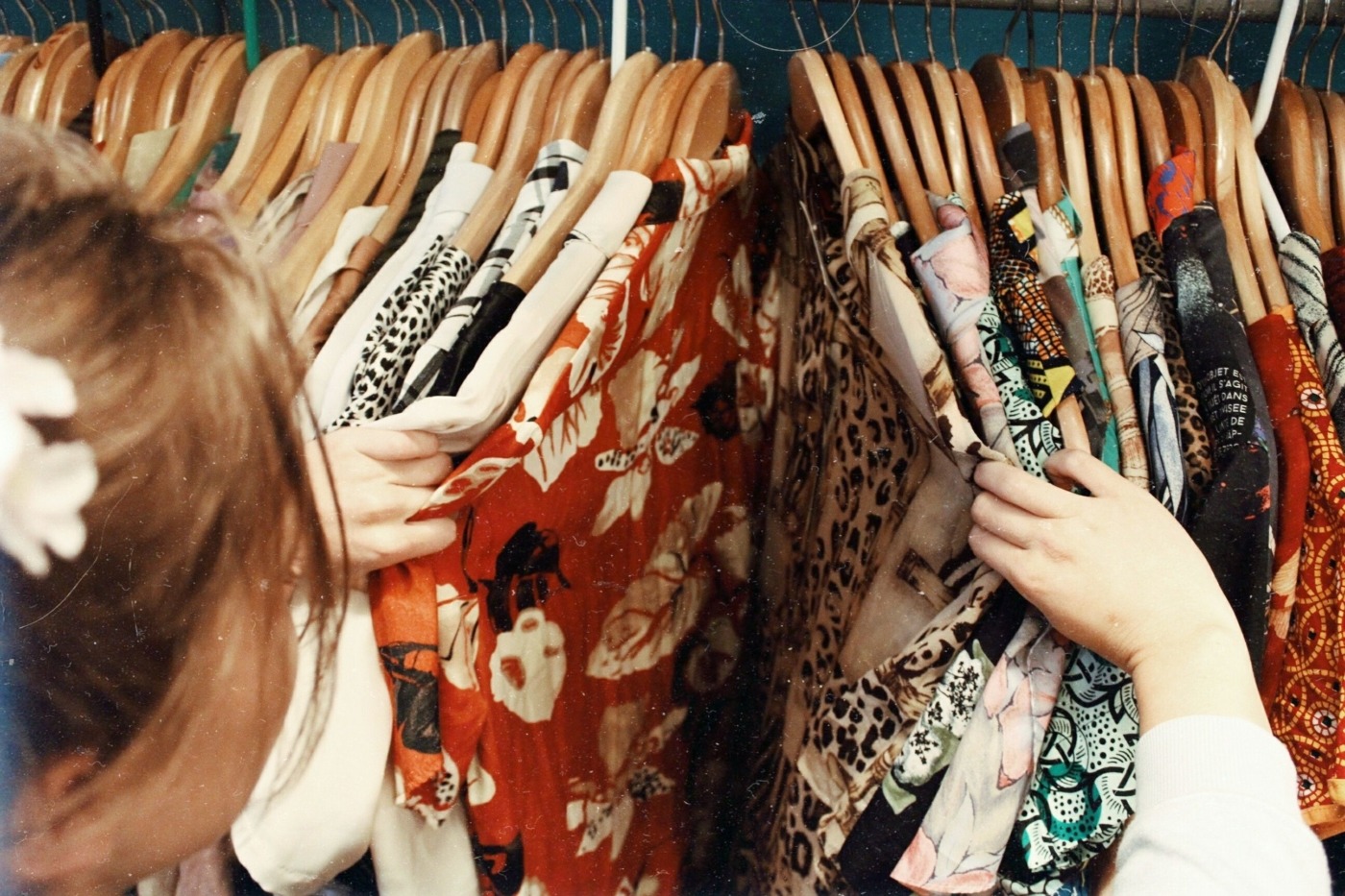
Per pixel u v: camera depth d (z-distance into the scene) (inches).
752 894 26.4
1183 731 14.8
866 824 19.7
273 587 16.3
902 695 19.6
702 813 26.9
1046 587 17.0
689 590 25.6
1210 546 18.3
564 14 28.0
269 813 17.0
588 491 21.9
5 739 15.2
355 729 17.2
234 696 16.4
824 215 21.8
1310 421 19.0
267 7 26.5
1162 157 20.6
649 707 25.2
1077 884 19.9
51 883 15.8
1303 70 22.6
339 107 20.1
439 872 19.8
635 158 19.2
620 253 18.6
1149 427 18.9
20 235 14.9
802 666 24.3
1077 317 19.1
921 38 28.4
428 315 18.1
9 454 14.6
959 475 19.5
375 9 27.6
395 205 19.8
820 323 23.4
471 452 17.5
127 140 19.9
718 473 25.7
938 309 18.6
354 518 16.4
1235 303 19.1
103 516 15.1
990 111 21.0
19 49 20.6
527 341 17.3
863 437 21.8
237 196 18.5
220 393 15.8
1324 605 19.0
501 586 20.2
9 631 14.7
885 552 21.1
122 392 15.2
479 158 19.7
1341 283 20.1
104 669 15.4
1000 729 18.6
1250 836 13.6
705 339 24.2
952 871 18.9
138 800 16.0
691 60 21.3
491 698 20.0
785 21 28.1
